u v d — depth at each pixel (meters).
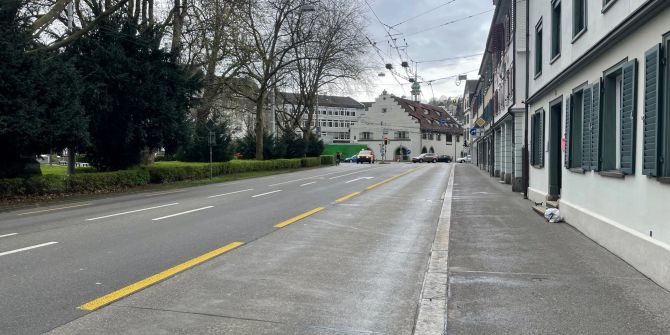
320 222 11.45
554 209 11.45
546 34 13.97
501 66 27.05
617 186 7.66
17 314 5.01
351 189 21.09
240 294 5.75
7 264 7.11
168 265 7.10
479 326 4.69
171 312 5.11
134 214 12.77
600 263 7.05
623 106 7.35
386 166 52.41
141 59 22.38
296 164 46.41
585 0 9.88
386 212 13.36
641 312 4.99
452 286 6.00
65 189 18.75
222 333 4.55
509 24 23.62
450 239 9.05
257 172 37.59
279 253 8.02
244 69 38.81
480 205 14.53
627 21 6.94
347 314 5.12
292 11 36.81
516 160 19.48
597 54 8.59
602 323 4.71
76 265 7.07
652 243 6.16
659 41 6.22
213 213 12.97
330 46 42.06
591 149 8.94
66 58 19.55
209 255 7.79
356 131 90.38
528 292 5.72
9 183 16.56
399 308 5.32
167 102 22.97
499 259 7.38
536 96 14.69
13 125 15.44
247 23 31.73
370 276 6.62
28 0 18.61
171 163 32.78
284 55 38.66
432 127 89.25
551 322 4.76
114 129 22.62
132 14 24.61
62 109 17.08
